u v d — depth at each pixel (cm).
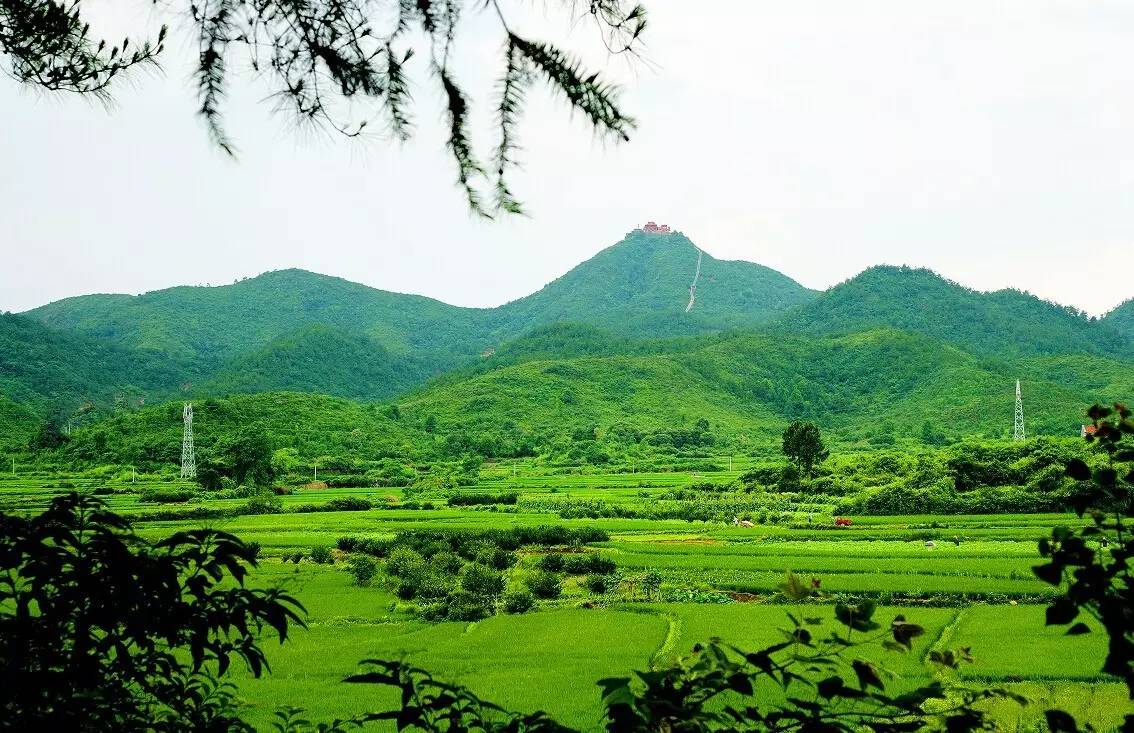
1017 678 2548
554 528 6325
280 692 2638
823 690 457
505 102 513
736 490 9338
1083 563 442
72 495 551
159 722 527
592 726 2272
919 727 471
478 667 3044
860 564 4853
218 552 532
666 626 3656
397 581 4706
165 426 13100
